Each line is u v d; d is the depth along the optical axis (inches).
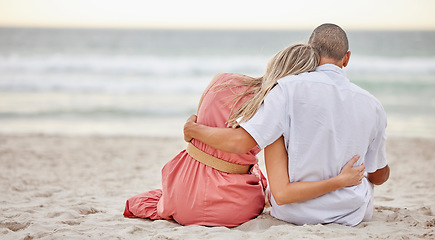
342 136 106.0
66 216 131.6
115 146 324.8
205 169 113.0
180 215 115.3
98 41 1763.0
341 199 108.6
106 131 416.5
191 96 634.8
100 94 646.5
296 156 105.3
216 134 105.5
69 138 358.9
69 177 214.8
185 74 853.8
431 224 116.9
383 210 138.8
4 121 463.2
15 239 107.0
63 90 674.2
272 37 2252.7
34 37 2064.5
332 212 110.3
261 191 116.7
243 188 112.1
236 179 111.6
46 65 894.4
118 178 214.8
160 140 358.3
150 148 319.6
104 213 137.6
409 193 175.3
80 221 125.5
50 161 259.3
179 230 109.0
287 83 105.0
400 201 159.3
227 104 110.4
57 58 1061.8
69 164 252.1
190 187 113.7
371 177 119.6
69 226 118.1
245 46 1620.3
